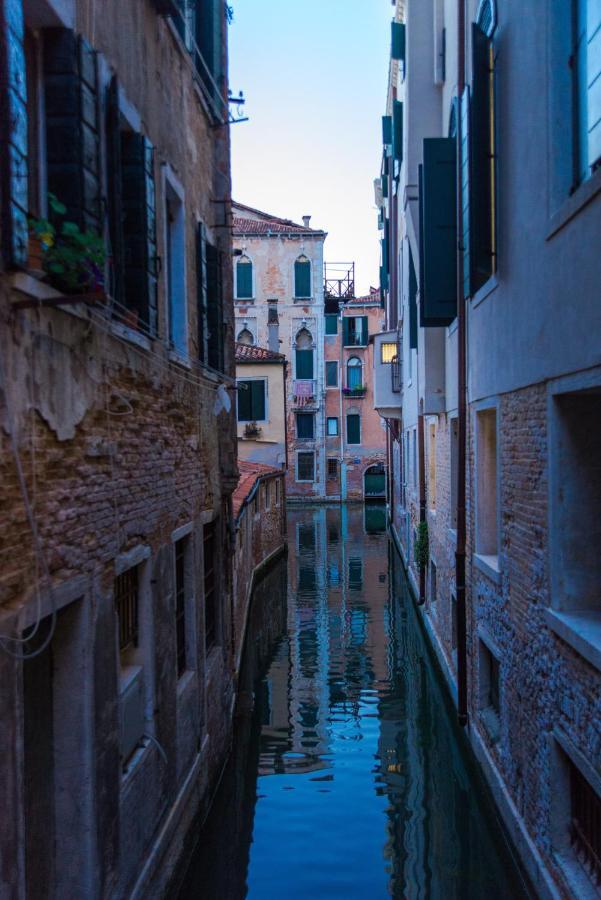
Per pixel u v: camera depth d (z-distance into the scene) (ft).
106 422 14.39
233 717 31.86
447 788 26.43
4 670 9.88
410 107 36.29
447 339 35.42
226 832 23.50
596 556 16.90
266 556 72.59
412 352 54.60
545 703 17.65
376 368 69.51
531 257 18.53
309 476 136.56
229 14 28.68
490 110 23.32
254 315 130.62
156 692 18.08
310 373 133.90
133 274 16.69
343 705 35.19
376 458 136.46
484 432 26.37
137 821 16.12
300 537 94.73
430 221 29.01
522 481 19.86
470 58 26.20
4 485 9.98
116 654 14.76
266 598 58.95
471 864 21.48
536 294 18.08
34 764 12.30
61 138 12.55
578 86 16.03
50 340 11.62
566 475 16.83
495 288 22.74
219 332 26.68
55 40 12.54
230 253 30.01
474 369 26.66
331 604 56.49
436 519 40.83
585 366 14.52
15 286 10.09
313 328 132.16
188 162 22.67
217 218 28.68
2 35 9.80
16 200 10.11
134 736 16.66
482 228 23.72
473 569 27.17
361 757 29.25
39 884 12.41
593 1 15.08
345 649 44.55
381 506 130.93
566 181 16.49
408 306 55.26
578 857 16.20
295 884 20.56
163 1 18.31
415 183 36.50
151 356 17.74
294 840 22.98
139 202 16.61
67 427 12.33
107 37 14.94
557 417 16.84
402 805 25.22
